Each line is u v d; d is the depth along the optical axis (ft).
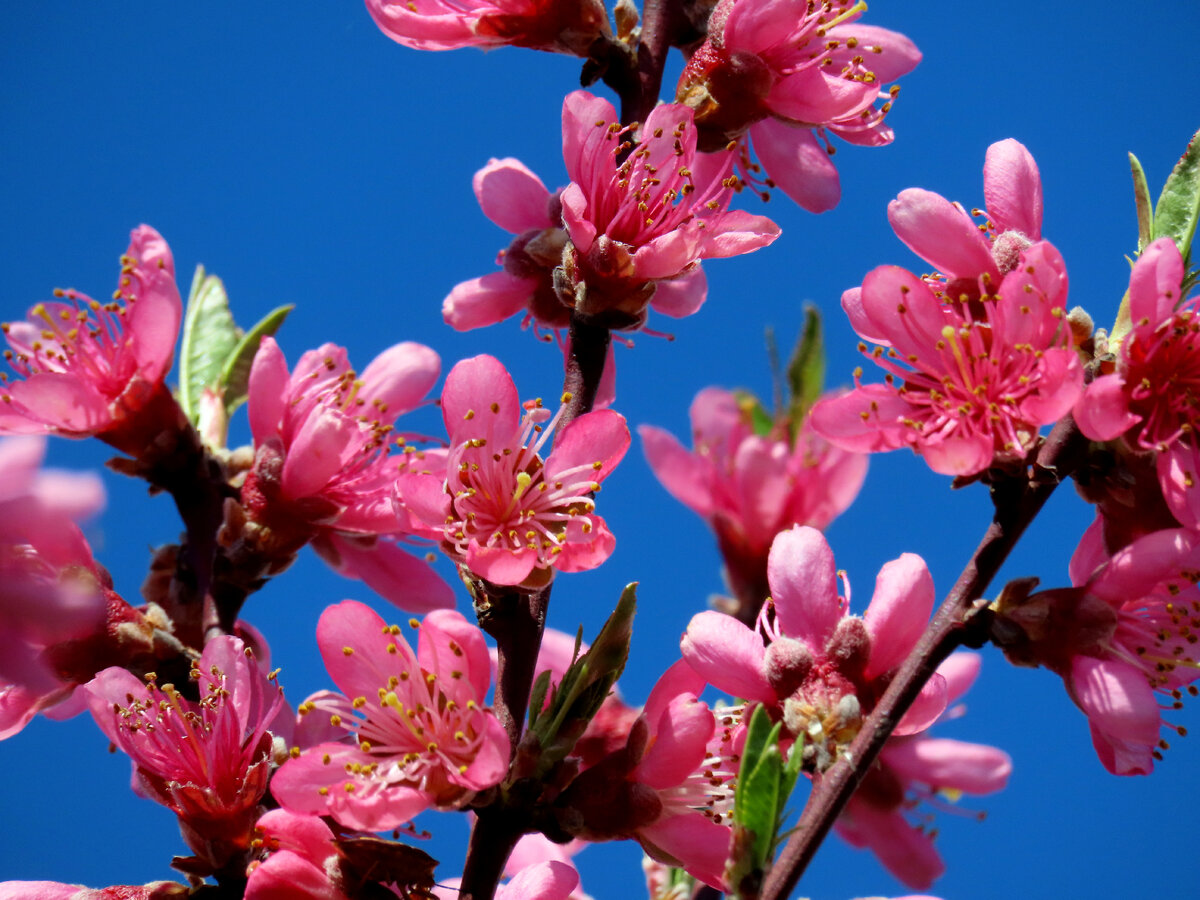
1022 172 1.89
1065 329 1.82
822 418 1.84
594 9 1.91
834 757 1.82
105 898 1.84
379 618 1.80
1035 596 1.83
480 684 1.79
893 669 1.85
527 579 1.81
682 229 1.84
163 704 1.85
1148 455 1.84
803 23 1.91
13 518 1.70
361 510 1.92
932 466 1.82
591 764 1.86
